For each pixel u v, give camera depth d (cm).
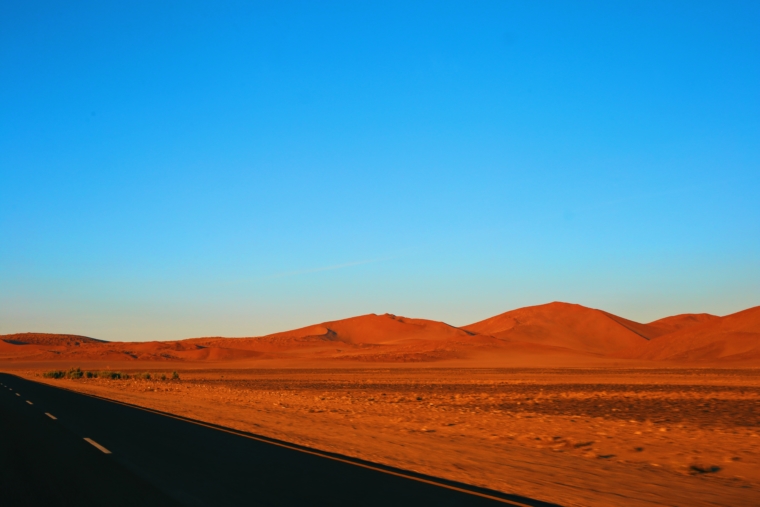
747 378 7350
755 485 1214
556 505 918
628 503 955
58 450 1379
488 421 2462
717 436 2023
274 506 866
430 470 1213
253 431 1884
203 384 6544
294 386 6059
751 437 2002
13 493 945
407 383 6625
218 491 959
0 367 14862
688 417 2792
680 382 6488
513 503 914
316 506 869
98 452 1352
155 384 6425
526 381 6931
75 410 2495
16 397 3322
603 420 2559
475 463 1327
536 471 1248
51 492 952
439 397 4194
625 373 9394
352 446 1562
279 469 1159
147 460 1248
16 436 1628
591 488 1077
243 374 10225
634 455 1627
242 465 1199
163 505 870
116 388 5319
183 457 1291
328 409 3019
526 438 1922
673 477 1254
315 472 1131
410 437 1822
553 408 3284
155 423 2003
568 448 1753
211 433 1739
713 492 1090
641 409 3241
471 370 11362
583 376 8325
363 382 6931
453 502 907
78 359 18400
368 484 1026
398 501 906
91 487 986
